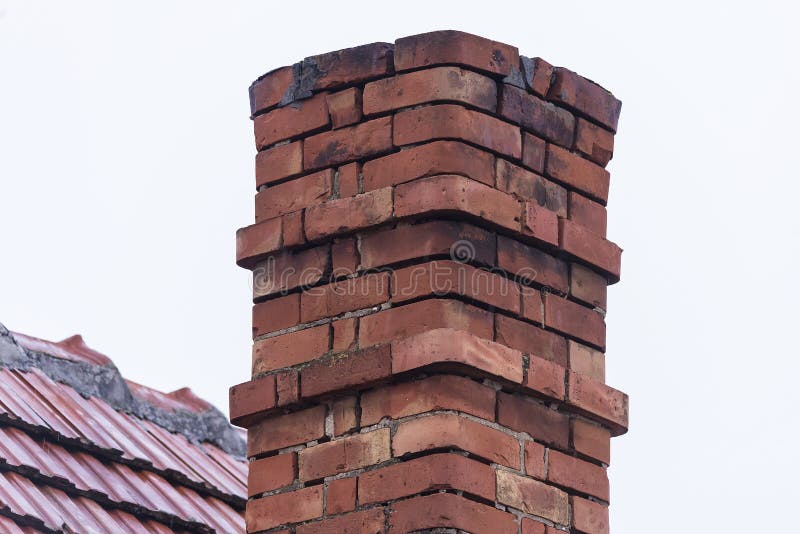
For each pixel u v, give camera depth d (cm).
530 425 1758
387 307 1762
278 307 1839
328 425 1764
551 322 1819
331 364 1764
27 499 1931
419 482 1666
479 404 1716
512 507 1706
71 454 2130
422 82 1806
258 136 1917
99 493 2048
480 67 1822
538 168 1856
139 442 2294
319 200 1848
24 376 2245
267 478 1788
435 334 1698
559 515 1755
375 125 1827
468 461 1678
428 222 1764
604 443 1828
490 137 1811
